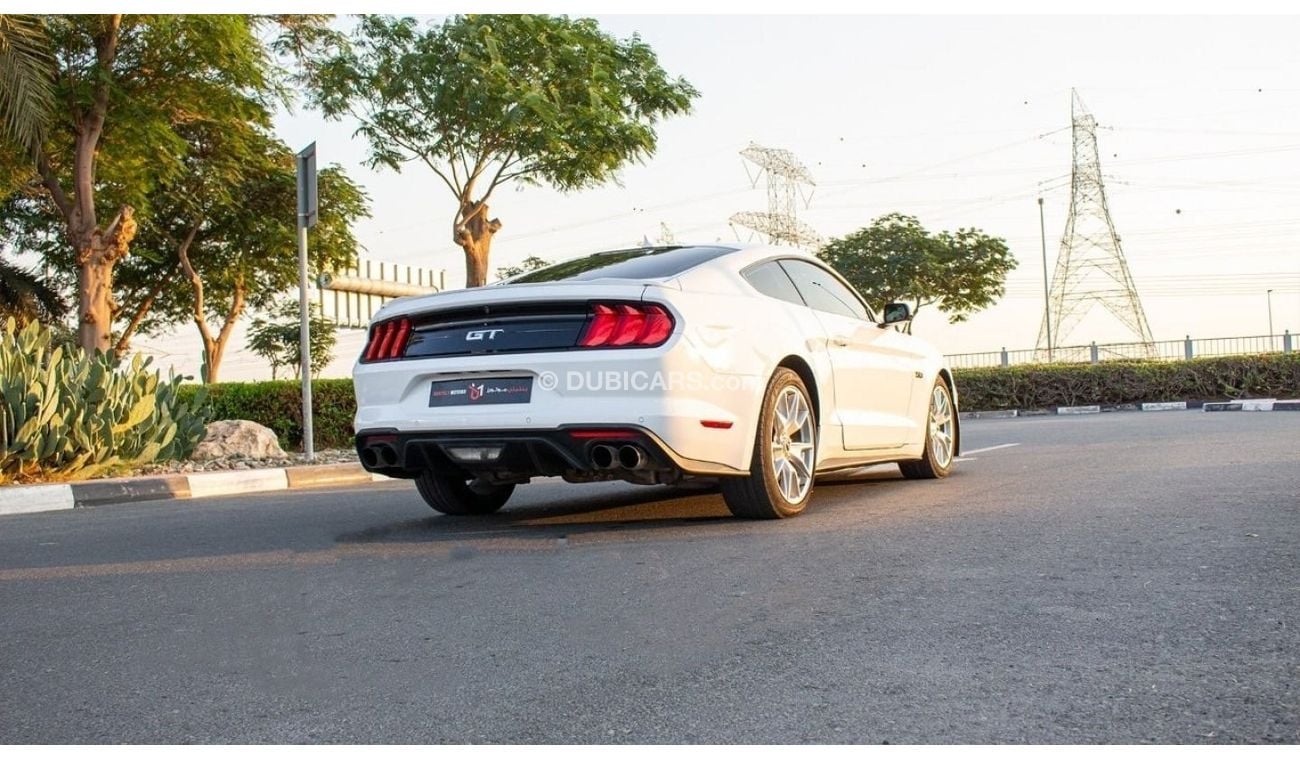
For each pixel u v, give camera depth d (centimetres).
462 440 461
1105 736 207
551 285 454
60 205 1672
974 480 641
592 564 394
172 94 1750
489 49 1597
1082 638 269
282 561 428
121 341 2648
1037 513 475
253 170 2348
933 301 4241
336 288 2384
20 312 2497
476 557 419
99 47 1628
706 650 274
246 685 259
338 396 1321
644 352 433
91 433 869
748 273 511
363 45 1705
